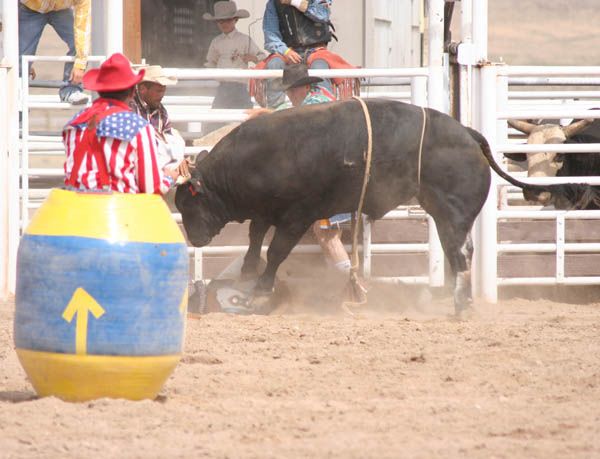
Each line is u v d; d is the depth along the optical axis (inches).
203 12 1819.6
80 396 618.8
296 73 1030.4
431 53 1096.2
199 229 989.8
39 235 610.2
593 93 1513.3
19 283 619.5
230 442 545.6
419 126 965.8
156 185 629.6
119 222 609.0
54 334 605.3
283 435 560.7
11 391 674.2
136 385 621.0
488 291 1106.7
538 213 1121.4
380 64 1870.1
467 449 533.3
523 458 519.8
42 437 551.5
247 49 1455.5
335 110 965.2
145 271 608.4
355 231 1005.8
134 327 609.0
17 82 1085.1
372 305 1067.9
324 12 1147.3
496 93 1101.7
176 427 575.2
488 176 983.6
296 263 1099.9
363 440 549.3
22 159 1098.7
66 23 1229.7
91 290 602.9
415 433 566.3
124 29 1659.7
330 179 962.7
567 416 602.9
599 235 1138.0
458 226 971.9
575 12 3666.3
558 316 977.5
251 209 986.1
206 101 1472.7
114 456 519.5
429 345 818.8
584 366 738.8
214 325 912.3
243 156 964.6
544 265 1134.4
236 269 1061.8
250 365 743.1
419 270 1119.6
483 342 831.7
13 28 1081.4
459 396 653.9
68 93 1161.4
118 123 623.8
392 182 970.7
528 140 1250.6
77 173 628.1
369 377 709.3
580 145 1112.2
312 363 757.9
